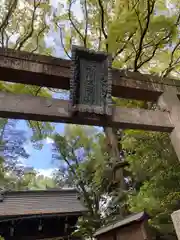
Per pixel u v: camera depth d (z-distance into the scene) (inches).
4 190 494.0
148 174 293.0
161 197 246.8
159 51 223.0
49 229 445.4
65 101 129.7
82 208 452.1
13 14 214.2
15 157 276.5
